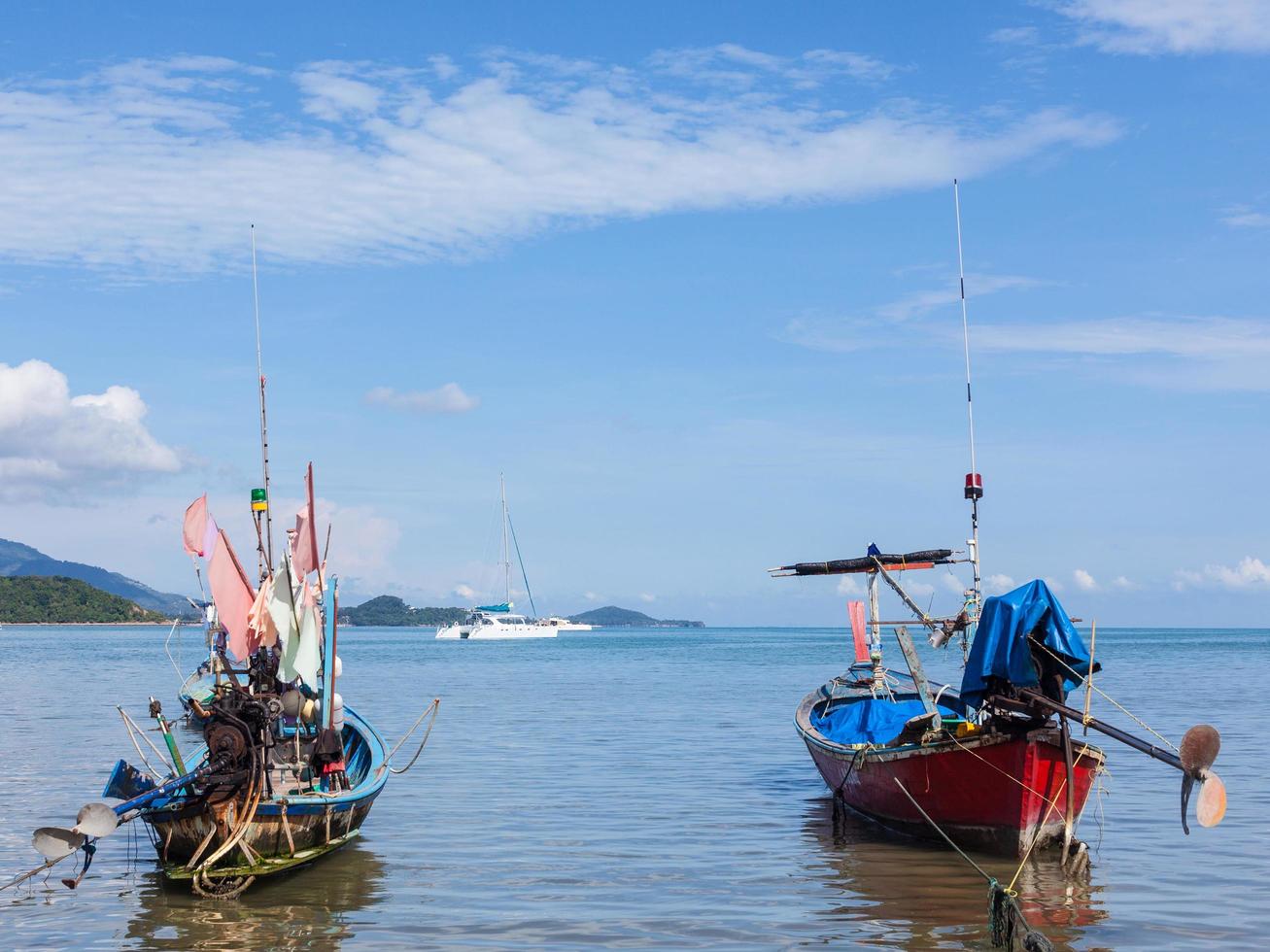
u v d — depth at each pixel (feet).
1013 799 64.23
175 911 59.21
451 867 68.44
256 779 62.75
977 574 76.23
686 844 74.69
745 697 203.31
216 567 69.62
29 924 57.16
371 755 81.82
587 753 121.08
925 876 65.31
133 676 256.52
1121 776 100.42
